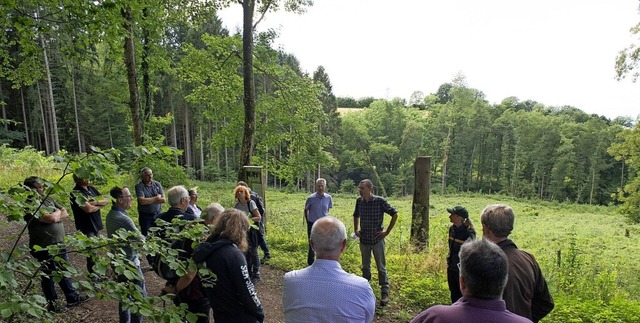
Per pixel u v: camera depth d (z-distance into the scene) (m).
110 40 5.61
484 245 1.75
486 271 1.62
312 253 6.96
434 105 66.75
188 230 2.51
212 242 2.58
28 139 35.94
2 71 11.10
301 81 13.73
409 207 26.45
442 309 1.70
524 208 39.78
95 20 5.07
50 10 5.37
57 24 5.37
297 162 14.09
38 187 2.75
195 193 5.69
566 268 6.87
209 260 2.51
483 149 63.88
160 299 2.23
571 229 22.45
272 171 14.25
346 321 1.93
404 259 7.31
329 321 1.92
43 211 2.33
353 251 8.05
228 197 16.84
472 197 47.88
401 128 66.31
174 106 37.00
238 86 13.71
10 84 34.56
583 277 6.85
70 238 2.17
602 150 56.19
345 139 61.97
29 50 5.28
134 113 12.30
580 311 4.76
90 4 4.91
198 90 14.03
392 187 60.72
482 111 61.78
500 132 62.91
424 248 8.24
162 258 2.32
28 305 1.78
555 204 46.31
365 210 5.37
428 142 61.72
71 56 5.58
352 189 56.38
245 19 11.01
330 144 14.65
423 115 73.50
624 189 21.92
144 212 6.15
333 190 54.38
